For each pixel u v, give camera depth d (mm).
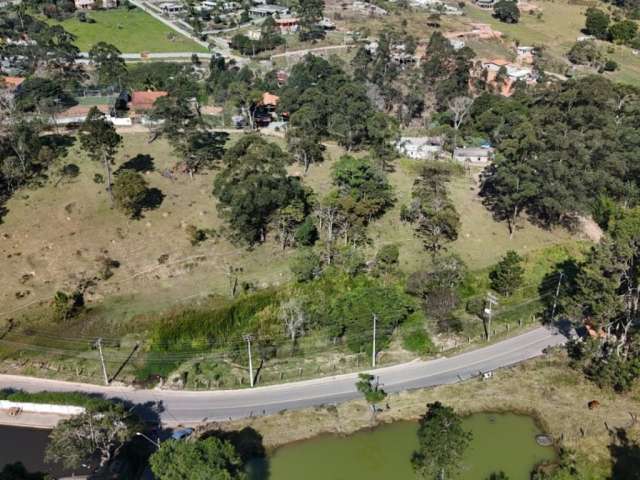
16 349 81375
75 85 155000
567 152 104375
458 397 74375
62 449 60625
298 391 75875
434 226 101000
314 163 124188
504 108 144625
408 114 161000
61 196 104125
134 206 100188
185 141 118875
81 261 93125
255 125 144500
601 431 69188
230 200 93250
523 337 86000
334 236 100875
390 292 84875
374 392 70125
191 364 80375
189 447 55562
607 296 74125
